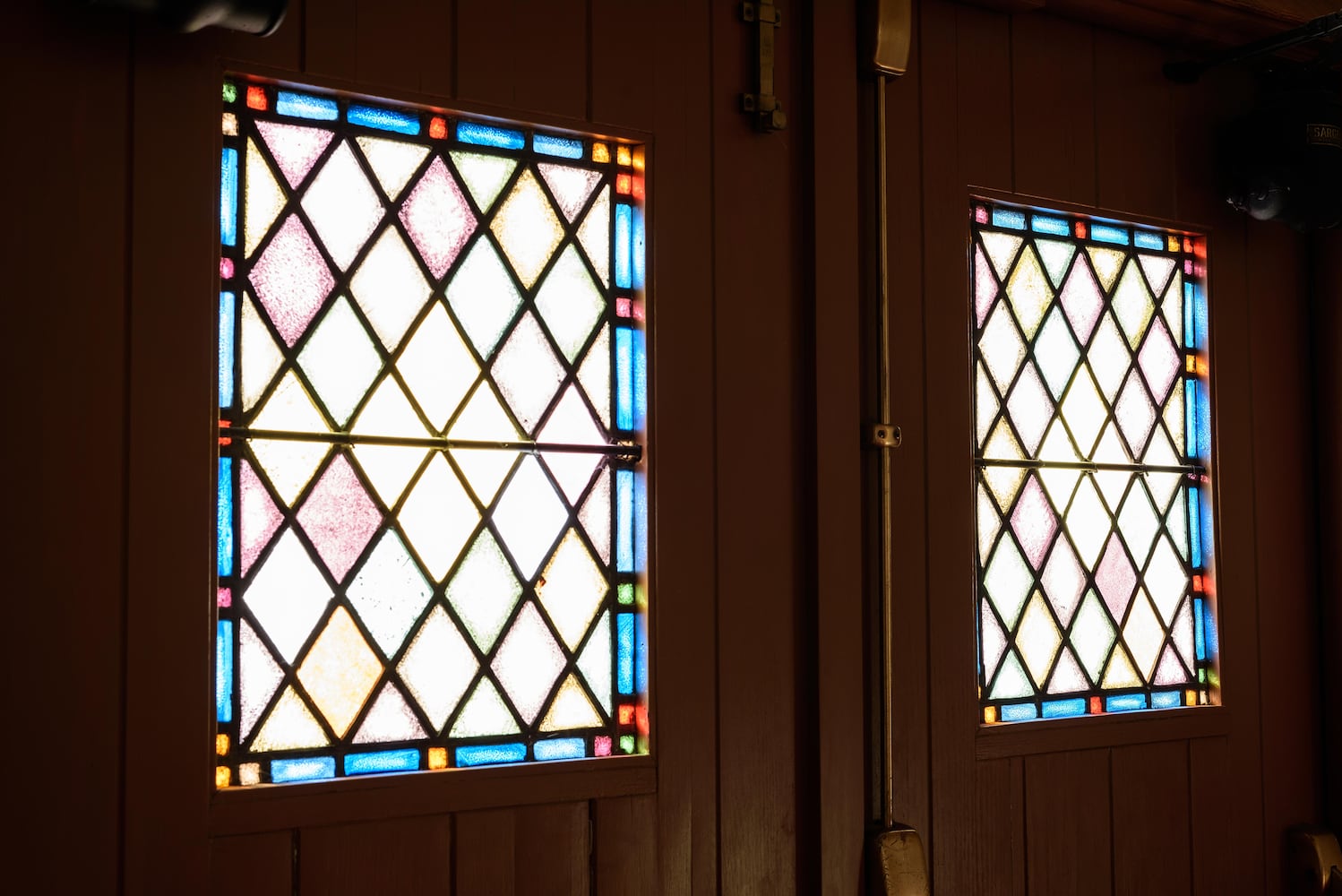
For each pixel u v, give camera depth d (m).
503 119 1.55
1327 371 2.24
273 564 1.40
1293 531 2.22
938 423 1.85
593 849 1.54
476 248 1.54
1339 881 2.11
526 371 1.57
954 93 1.92
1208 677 2.11
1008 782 1.88
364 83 1.46
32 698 1.25
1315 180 1.99
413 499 1.49
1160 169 2.12
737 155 1.71
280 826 1.36
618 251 1.64
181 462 1.33
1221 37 2.12
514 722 1.53
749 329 1.70
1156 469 2.09
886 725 1.74
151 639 1.31
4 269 1.26
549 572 1.56
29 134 1.28
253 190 1.41
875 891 1.70
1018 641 1.92
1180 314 2.15
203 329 1.35
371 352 1.47
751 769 1.66
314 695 1.41
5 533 1.25
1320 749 2.21
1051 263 2.01
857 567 1.73
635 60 1.64
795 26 1.78
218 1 1.22
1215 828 2.07
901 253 1.84
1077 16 2.03
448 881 1.45
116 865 1.28
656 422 1.61
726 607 1.65
